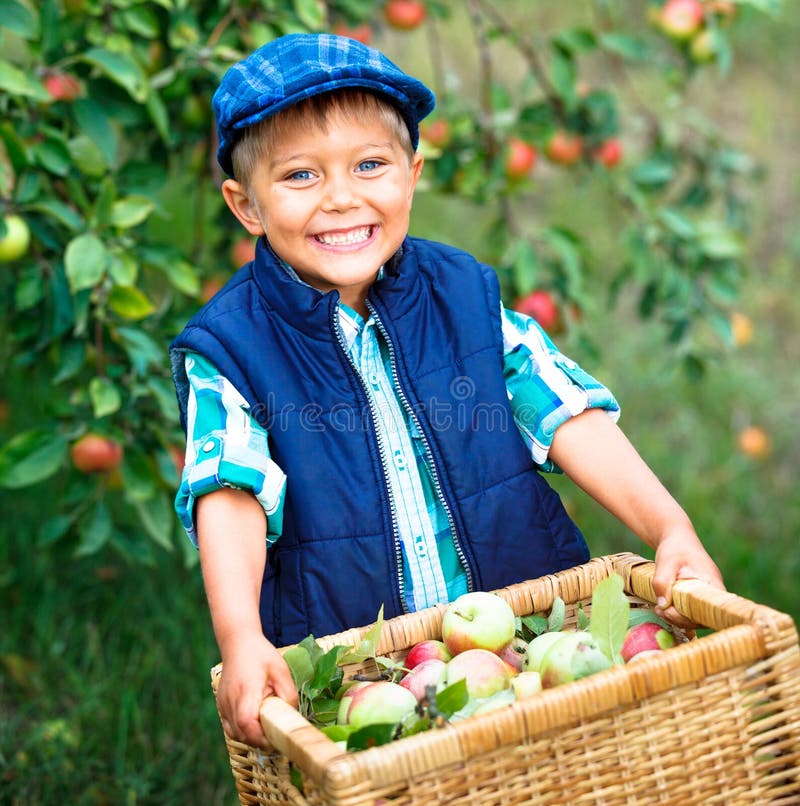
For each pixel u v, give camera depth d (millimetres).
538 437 1630
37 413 3410
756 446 3551
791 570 3148
